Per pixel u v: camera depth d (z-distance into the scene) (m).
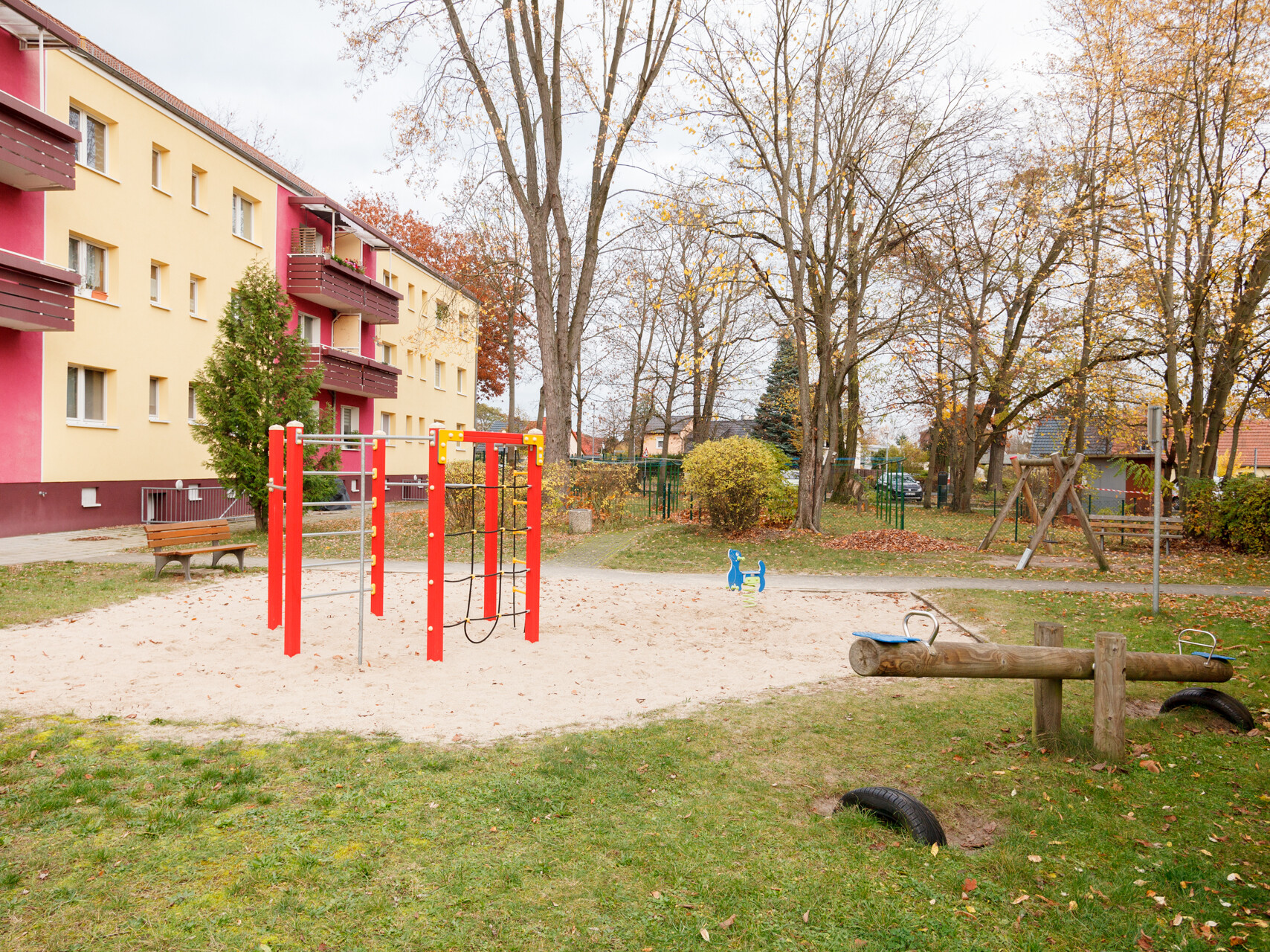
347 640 8.03
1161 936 3.10
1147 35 18.02
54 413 17.06
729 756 5.02
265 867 3.35
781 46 17.73
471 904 3.13
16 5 14.88
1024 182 23.05
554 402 20.83
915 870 3.53
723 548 16.78
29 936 2.81
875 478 34.81
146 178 19.55
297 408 16.73
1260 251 17.02
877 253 18.89
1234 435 21.41
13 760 4.52
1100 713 5.04
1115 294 21.59
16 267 14.81
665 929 3.01
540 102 20.00
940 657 4.52
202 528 12.16
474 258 34.66
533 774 4.55
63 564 12.65
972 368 28.59
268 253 24.81
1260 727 5.73
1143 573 13.84
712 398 41.50
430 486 7.30
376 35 17.39
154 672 6.65
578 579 12.95
